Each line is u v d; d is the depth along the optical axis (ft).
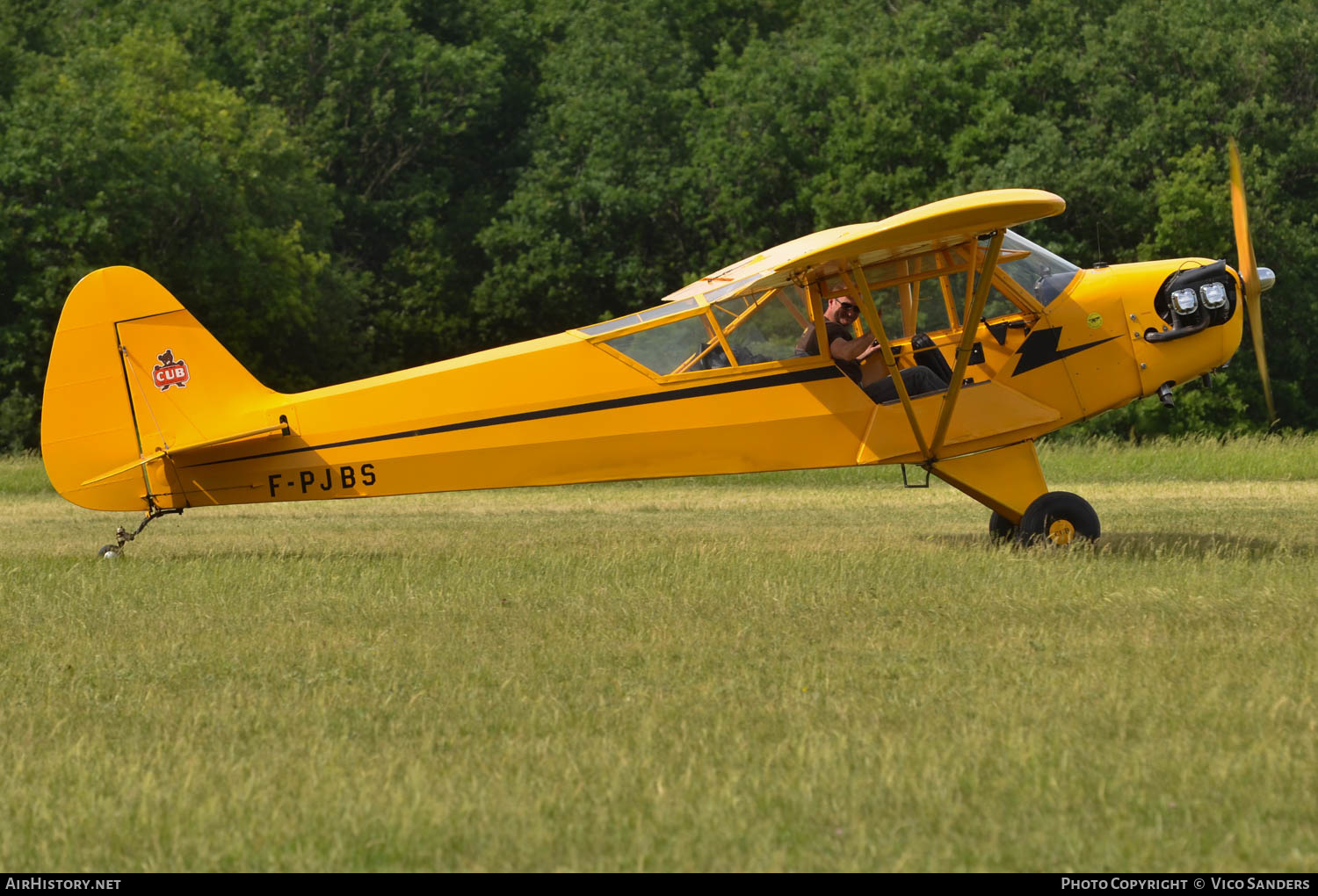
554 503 157.69
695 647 65.67
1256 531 110.93
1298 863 38.14
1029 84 411.54
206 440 103.04
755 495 163.94
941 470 101.50
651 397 101.96
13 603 82.28
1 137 334.65
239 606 79.87
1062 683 56.59
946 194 376.68
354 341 440.45
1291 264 358.64
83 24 485.15
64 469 102.94
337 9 483.51
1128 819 41.34
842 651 64.23
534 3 585.63
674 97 449.89
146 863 39.81
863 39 469.57
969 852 39.32
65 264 326.65
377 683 59.82
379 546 115.24
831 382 101.60
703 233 429.38
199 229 367.25
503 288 441.68
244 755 49.80
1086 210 365.61
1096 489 158.61
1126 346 103.50
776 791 44.01
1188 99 376.48
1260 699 53.01
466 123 491.72
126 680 61.57
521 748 49.01
